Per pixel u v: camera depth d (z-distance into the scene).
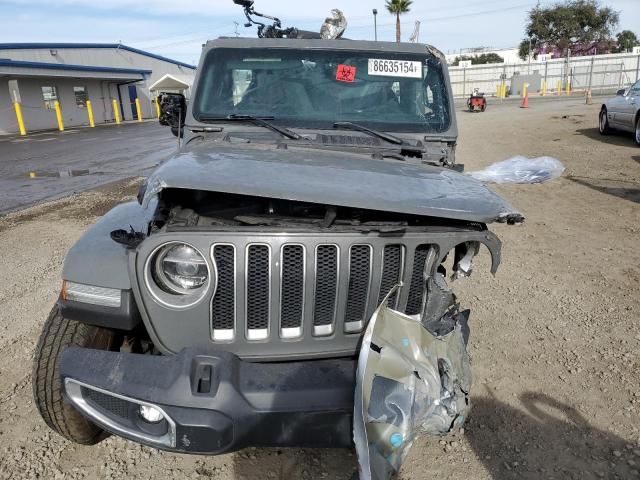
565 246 6.17
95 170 12.98
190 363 2.19
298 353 2.38
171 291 2.31
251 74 3.66
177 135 3.85
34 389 2.71
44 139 22.75
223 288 2.29
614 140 14.05
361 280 2.37
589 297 4.79
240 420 2.13
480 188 2.62
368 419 2.05
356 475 2.33
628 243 6.18
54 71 29.94
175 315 2.30
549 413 3.23
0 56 29.88
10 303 4.89
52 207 8.78
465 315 2.79
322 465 2.87
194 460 2.91
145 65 41.84
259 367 2.25
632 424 3.12
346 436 2.20
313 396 2.16
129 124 32.44
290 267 2.30
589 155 11.99
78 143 20.27
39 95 30.56
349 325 2.41
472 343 4.07
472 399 3.38
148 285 2.28
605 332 4.16
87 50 36.12
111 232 2.55
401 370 2.17
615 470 2.79
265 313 2.34
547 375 3.62
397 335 2.22
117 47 38.91
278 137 3.35
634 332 4.14
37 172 12.90
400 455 2.16
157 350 2.63
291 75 3.67
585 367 3.70
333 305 2.36
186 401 2.13
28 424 3.19
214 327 2.34
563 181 9.61
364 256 2.35
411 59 3.75
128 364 2.26
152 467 2.86
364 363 2.04
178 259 2.27
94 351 2.34
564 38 61.31
